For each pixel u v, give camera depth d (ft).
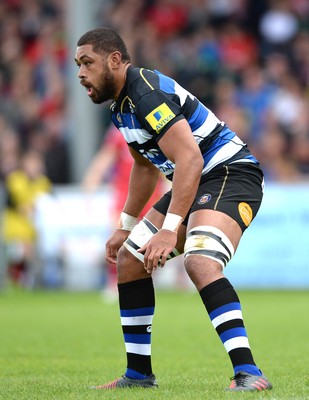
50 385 54.70
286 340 85.35
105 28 51.90
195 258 49.49
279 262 159.22
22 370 64.28
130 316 53.57
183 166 49.14
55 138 203.00
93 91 51.96
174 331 95.71
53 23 231.50
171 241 49.16
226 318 48.85
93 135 184.44
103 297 146.92
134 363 53.78
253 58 217.15
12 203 167.32
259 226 159.53
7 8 237.86
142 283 53.57
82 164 183.21
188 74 212.64
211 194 51.47
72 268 162.81
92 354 75.87
